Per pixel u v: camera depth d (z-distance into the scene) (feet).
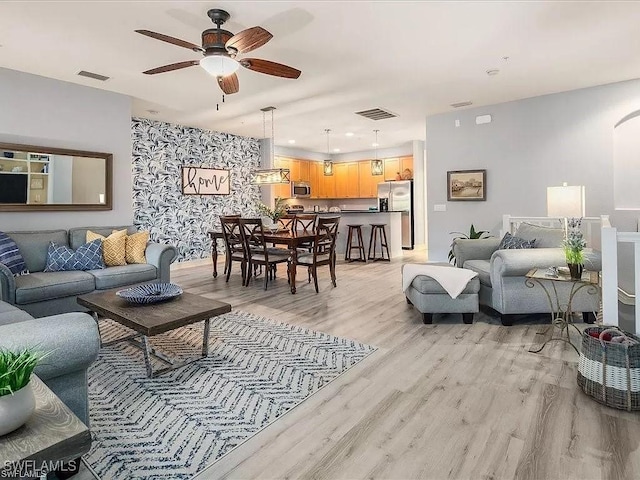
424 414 6.63
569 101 16.99
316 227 16.53
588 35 11.28
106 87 15.70
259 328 11.38
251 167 27.48
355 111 19.80
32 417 3.55
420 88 16.14
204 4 9.32
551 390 7.36
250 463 5.46
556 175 17.51
